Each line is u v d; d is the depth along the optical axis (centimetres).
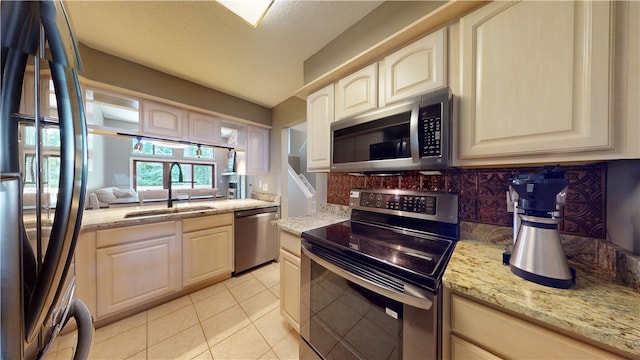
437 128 94
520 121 78
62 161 48
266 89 245
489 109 85
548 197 70
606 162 84
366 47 143
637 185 68
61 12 49
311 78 183
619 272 73
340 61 159
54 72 48
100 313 158
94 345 146
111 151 392
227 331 161
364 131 126
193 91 227
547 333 57
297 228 143
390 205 138
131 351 142
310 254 119
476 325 69
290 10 138
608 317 53
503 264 84
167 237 192
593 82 65
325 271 115
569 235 92
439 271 79
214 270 224
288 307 153
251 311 184
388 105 117
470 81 90
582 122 67
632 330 48
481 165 91
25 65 42
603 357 51
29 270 42
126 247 170
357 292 99
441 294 76
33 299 42
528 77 76
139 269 176
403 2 127
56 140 47
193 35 157
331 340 111
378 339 90
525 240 74
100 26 147
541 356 58
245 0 117
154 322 169
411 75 108
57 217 46
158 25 147
